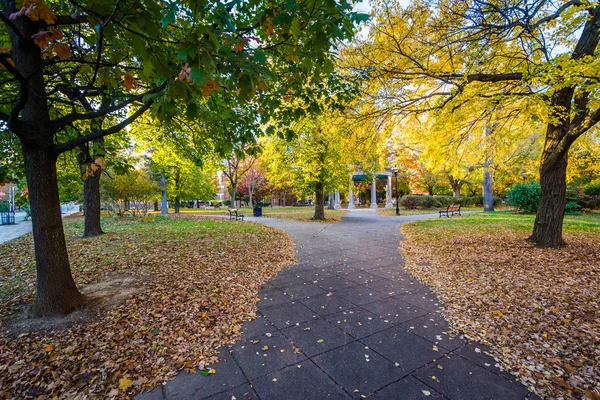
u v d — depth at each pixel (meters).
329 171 15.47
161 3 2.48
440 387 2.51
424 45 6.59
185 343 3.28
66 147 3.73
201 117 5.23
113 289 4.81
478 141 9.06
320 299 4.63
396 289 5.06
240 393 2.48
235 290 4.96
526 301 4.22
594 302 4.06
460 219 14.88
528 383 2.54
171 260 6.69
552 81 4.95
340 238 10.51
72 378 2.69
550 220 7.27
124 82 2.88
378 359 2.96
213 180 39.81
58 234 3.93
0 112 3.16
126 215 20.45
